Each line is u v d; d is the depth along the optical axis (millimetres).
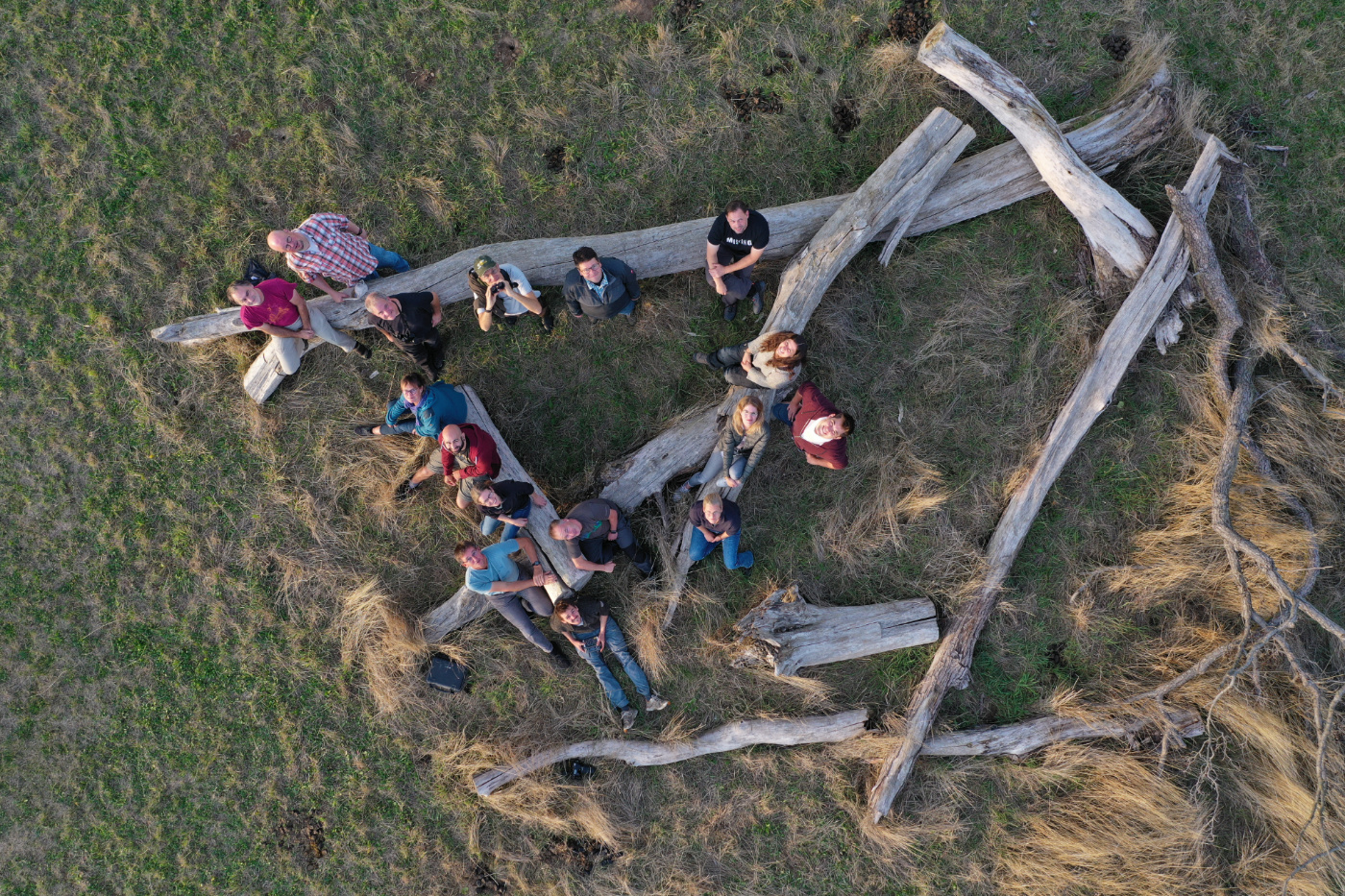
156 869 6746
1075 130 6312
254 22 6664
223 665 6789
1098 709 6520
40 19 6629
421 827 6789
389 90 6715
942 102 6625
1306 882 6184
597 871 6762
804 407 5547
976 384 6684
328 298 6367
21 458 6727
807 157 6699
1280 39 6555
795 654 6484
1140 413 6645
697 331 6727
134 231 6691
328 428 6711
